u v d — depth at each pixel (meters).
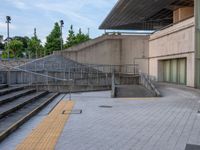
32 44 63.66
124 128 8.55
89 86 22.95
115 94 18.80
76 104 14.31
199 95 17.77
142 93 19.28
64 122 9.45
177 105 13.58
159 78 30.06
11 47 61.03
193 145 6.68
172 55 26.08
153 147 6.52
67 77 23.66
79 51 34.19
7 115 9.69
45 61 27.41
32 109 11.17
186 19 23.08
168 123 9.23
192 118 10.08
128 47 34.38
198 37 21.39
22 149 6.34
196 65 21.59
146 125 8.95
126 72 34.00
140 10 34.75
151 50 32.47
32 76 20.14
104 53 34.53
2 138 7.11
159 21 42.88
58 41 56.56
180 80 25.61
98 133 7.91
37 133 7.88
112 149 6.37
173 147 6.52
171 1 29.58
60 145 6.70
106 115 10.87
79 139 7.25
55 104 14.05
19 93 13.98
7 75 17.06
